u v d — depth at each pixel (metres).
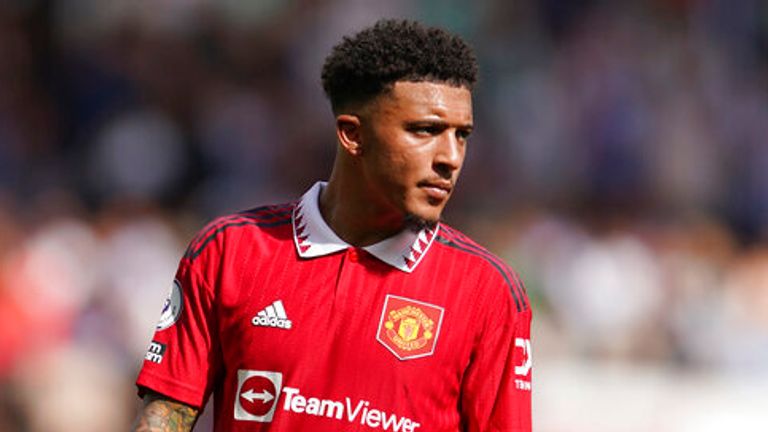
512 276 13.60
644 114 57.22
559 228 47.31
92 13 56.66
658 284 45.78
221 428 13.23
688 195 56.12
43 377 33.91
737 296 45.38
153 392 13.40
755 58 62.69
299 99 54.97
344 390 12.95
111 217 43.91
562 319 42.78
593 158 55.38
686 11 62.06
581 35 59.56
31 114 53.59
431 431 13.08
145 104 53.78
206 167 51.34
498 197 52.12
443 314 13.20
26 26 56.50
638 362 40.00
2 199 47.69
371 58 12.85
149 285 40.72
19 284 38.03
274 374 13.02
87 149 52.22
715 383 37.75
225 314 13.24
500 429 13.35
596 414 35.69
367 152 13.02
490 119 54.41
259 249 13.41
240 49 56.50
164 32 56.16
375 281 13.24
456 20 57.62
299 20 57.03
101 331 37.84
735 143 59.19
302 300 13.16
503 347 13.39
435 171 12.83
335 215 13.52
